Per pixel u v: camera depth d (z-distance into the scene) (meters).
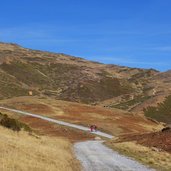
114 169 25.11
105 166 26.56
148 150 38.22
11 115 94.50
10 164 18.69
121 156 34.66
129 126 98.44
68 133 78.75
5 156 20.92
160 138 45.94
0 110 101.56
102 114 110.81
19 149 25.62
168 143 41.75
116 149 42.50
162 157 32.84
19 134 40.22
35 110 109.88
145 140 47.56
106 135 79.50
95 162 28.91
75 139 71.88
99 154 36.28
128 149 40.72
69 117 101.81
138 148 40.22
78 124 92.88
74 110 113.56
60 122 91.62
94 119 101.75
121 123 101.19
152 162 29.36
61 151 33.38
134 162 29.80
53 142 42.47
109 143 54.31
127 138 56.25
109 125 94.31
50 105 117.31
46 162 23.39
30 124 86.19
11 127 42.97
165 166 27.67
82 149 41.88
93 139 72.25
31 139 38.72
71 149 40.88
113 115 111.19
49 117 100.62
